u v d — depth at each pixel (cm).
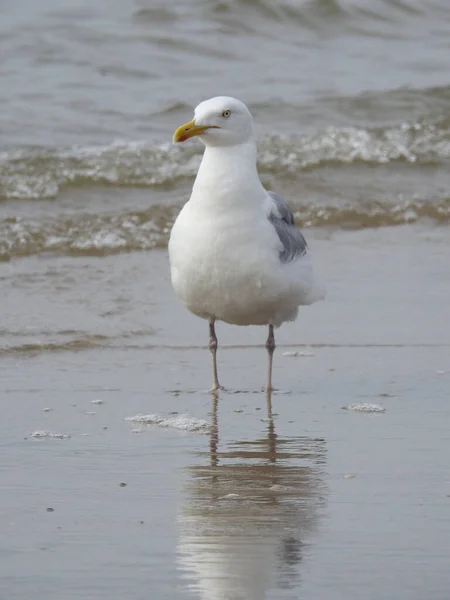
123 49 2733
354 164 2166
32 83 2509
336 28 3045
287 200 1978
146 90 2531
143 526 754
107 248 1695
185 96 2502
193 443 962
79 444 953
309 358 1274
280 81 2659
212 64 2733
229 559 696
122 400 1102
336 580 665
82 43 2725
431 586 658
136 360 1250
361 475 874
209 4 2988
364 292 1512
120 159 2052
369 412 1073
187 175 2020
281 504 802
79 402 1089
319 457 923
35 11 2856
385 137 2280
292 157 2152
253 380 1190
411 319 1411
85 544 720
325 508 793
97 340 1307
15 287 1479
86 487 840
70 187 1944
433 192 2059
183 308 1444
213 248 1077
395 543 724
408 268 1630
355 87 2653
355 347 1312
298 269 1108
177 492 830
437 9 3195
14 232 1702
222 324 1394
